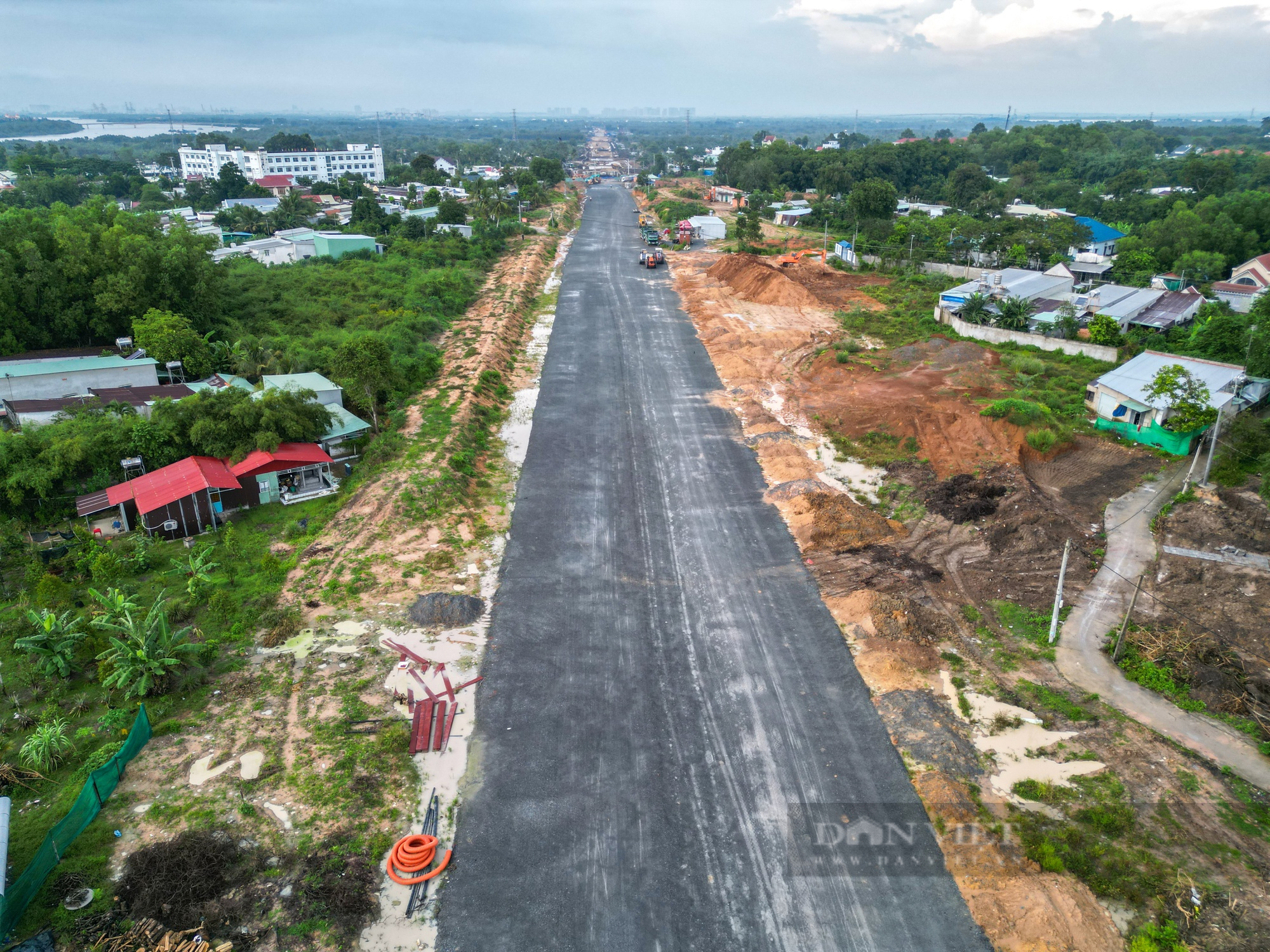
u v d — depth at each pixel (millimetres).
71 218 58500
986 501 36500
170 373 50031
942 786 21625
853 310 72250
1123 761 22703
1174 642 27172
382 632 28359
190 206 132000
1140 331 60312
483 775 22266
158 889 18438
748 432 46250
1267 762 22734
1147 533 34750
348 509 36531
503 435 45938
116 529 34938
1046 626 28578
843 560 32906
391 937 17766
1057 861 19406
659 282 85438
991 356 54750
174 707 24797
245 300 64250
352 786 21703
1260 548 32625
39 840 20219
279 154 182000
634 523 36125
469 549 33906
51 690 25359
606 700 25172
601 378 55406
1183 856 19828
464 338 62750
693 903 18641
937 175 168250
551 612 29609
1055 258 83375
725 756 23000
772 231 116688
